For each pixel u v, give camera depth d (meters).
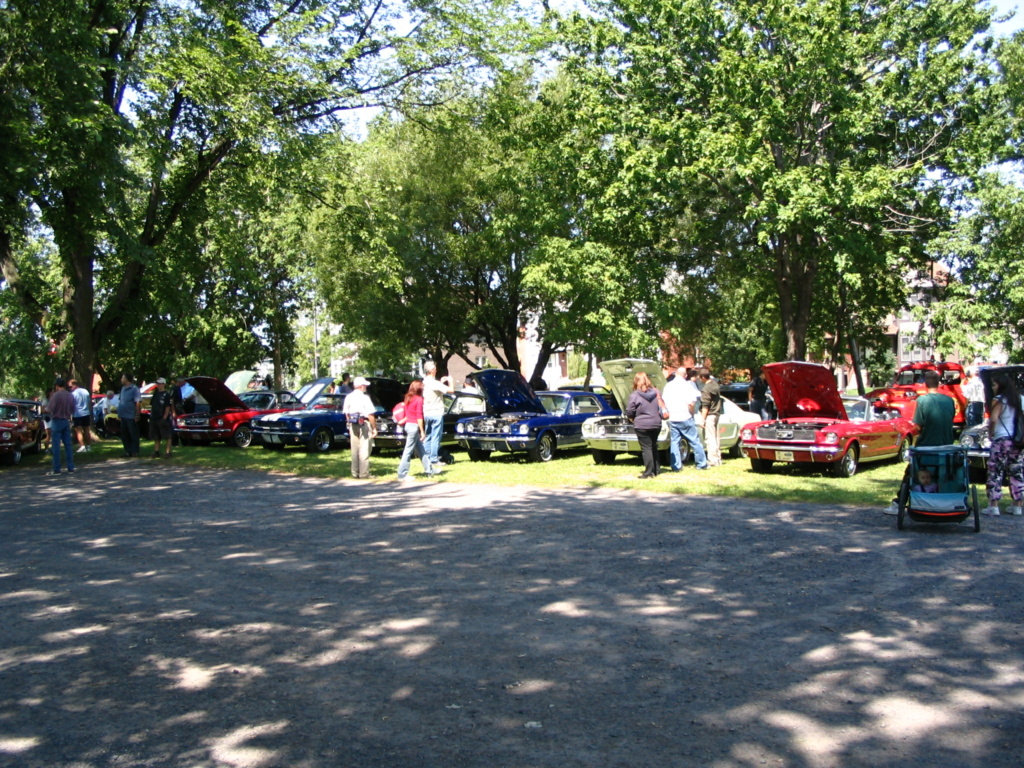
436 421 15.94
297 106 22.05
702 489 13.22
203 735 4.34
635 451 17.11
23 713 4.66
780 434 15.20
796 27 22.98
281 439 21.30
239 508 12.04
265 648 5.73
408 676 5.17
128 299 23.59
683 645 5.70
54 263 27.73
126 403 20.14
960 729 4.32
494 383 19.47
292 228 29.91
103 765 4.02
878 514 10.91
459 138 30.12
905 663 5.30
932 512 9.41
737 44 24.44
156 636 6.01
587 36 26.34
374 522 10.74
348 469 17.00
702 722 4.45
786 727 4.37
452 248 31.86
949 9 23.89
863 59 24.59
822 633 5.92
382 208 25.78
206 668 5.34
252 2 21.97
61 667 5.39
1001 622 6.12
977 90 24.16
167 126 21.27
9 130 17.27
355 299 33.66
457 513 11.40
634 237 27.45
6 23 17.11
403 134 32.53
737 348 48.62
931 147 25.09
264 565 8.26
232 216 24.94
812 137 24.70
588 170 26.50
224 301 37.22
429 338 35.72
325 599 6.98
